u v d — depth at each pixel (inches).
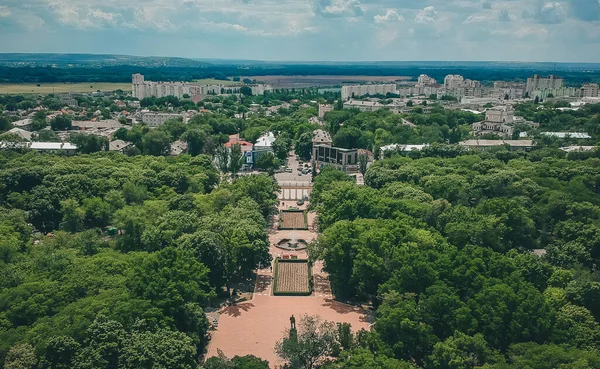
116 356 7170.3
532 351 7145.7
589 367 6638.8
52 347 6924.2
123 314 7775.6
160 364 7007.9
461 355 7278.5
